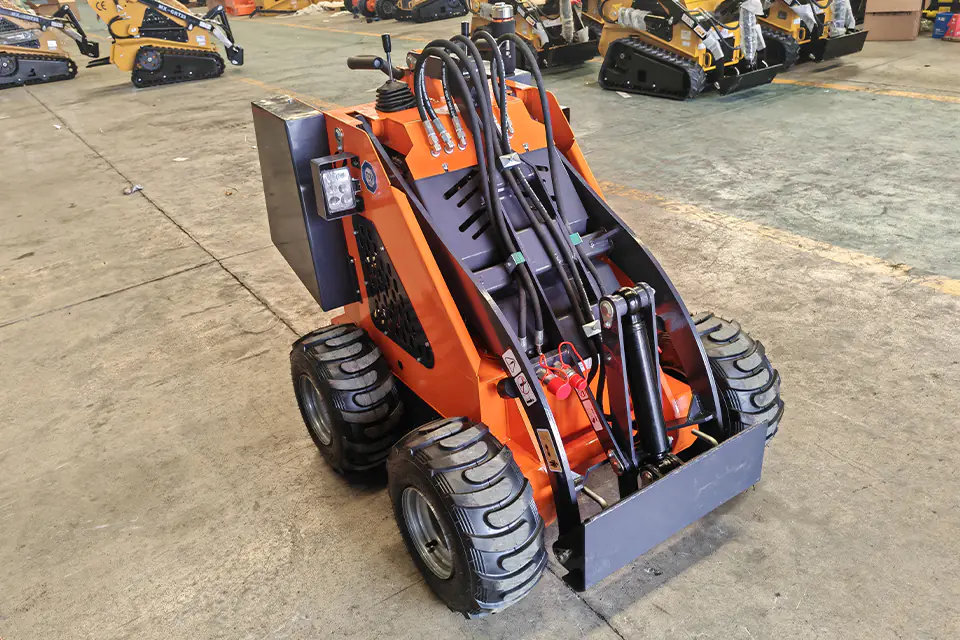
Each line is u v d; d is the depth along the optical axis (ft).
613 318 6.39
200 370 11.63
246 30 52.85
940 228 13.71
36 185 21.38
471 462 6.25
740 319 11.37
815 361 10.27
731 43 23.41
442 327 7.00
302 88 31.22
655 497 6.23
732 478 6.79
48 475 9.59
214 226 17.34
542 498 6.75
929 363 10.03
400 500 7.02
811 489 8.16
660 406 6.79
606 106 24.00
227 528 8.47
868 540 7.47
